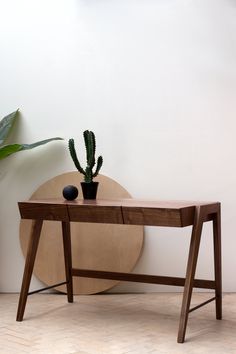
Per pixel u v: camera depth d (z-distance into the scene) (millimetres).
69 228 4637
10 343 3691
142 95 4934
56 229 4973
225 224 4879
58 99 5004
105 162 4973
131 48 4934
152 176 4941
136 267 4965
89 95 4977
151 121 4930
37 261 4973
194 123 4895
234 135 4875
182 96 4898
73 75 4984
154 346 3648
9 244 5035
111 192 4934
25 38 5004
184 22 4887
